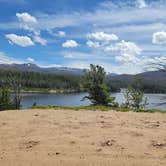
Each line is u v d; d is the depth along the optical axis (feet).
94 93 99.71
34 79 472.85
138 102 82.79
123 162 24.88
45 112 55.26
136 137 33.35
